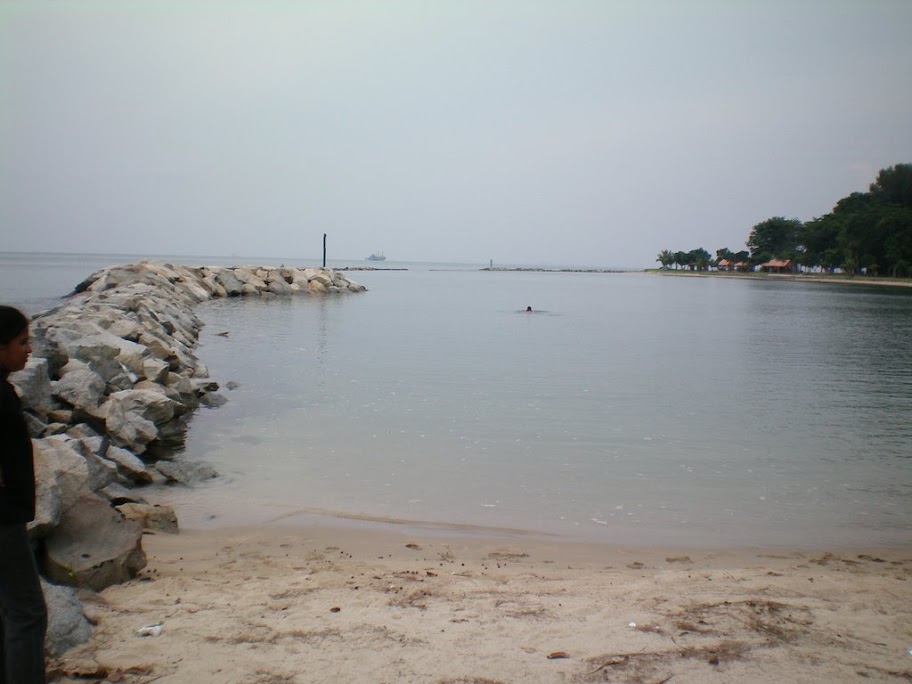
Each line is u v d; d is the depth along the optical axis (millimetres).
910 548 8258
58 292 48312
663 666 4879
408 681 4602
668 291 94500
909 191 142875
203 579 6652
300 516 8977
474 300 63062
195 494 9797
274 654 4941
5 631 3916
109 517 6789
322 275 66750
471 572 7184
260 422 14203
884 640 5402
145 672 4621
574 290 93312
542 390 18266
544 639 5301
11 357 3926
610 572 7277
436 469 11141
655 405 16688
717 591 6547
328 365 21984
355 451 12125
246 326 34062
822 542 8430
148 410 12977
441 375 20359
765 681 4699
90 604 5734
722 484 10656
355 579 6797
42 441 7559
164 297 36750
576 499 9844
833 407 16812
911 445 13180
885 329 39500
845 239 130500
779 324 42531
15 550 3865
